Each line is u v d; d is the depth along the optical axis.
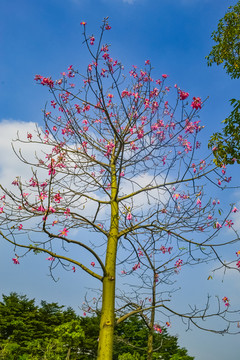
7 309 29.11
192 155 5.73
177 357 27.27
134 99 6.62
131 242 6.73
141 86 6.77
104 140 7.49
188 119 5.82
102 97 6.01
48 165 6.53
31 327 29.30
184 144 6.13
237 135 7.14
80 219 6.71
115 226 6.57
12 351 25.05
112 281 6.12
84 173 6.90
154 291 7.99
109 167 7.16
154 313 8.07
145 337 26.16
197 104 5.65
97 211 6.86
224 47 9.25
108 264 6.25
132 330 25.72
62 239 5.87
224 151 7.15
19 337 27.50
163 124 6.26
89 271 6.20
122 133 6.37
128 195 6.68
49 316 31.22
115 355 20.09
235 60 9.16
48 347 21.75
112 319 5.90
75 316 31.23
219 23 9.30
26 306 31.17
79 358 26.06
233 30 9.12
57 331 23.48
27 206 6.23
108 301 5.96
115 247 6.42
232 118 7.60
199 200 6.21
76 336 22.47
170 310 6.39
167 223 6.42
